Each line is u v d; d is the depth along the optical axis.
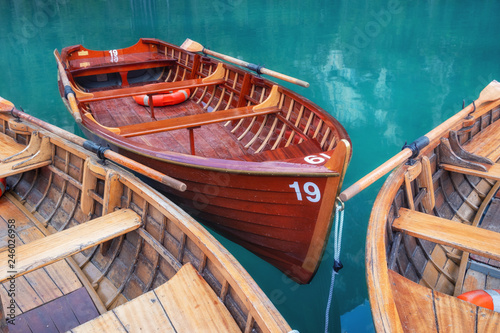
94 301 2.78
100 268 3.18
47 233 3.57
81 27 16.72
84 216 3.59
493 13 16.33
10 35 15.33
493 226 3.72
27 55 12.48
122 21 17.88
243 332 2.09
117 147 3.94
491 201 4.12
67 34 15.40
